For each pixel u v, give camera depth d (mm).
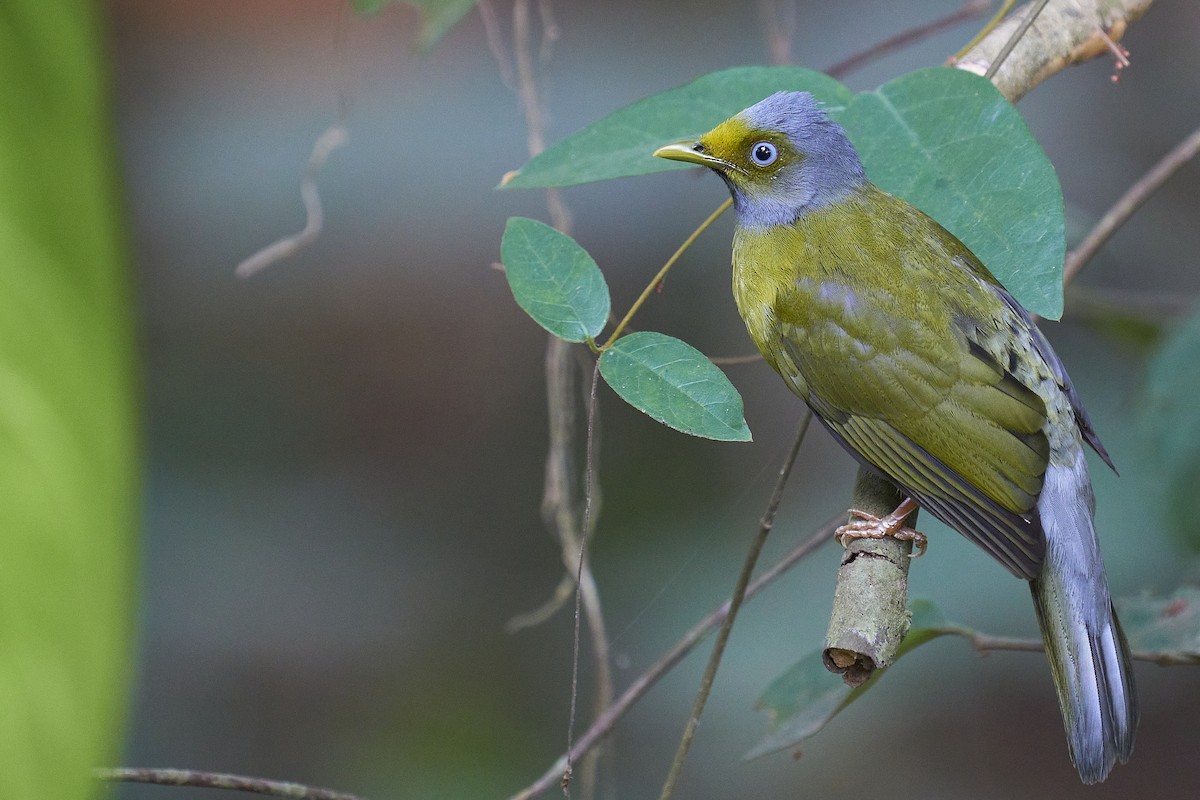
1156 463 8734
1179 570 9898
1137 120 13344
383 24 13867
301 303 13391
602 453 12070
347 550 12445
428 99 13805
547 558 12531
